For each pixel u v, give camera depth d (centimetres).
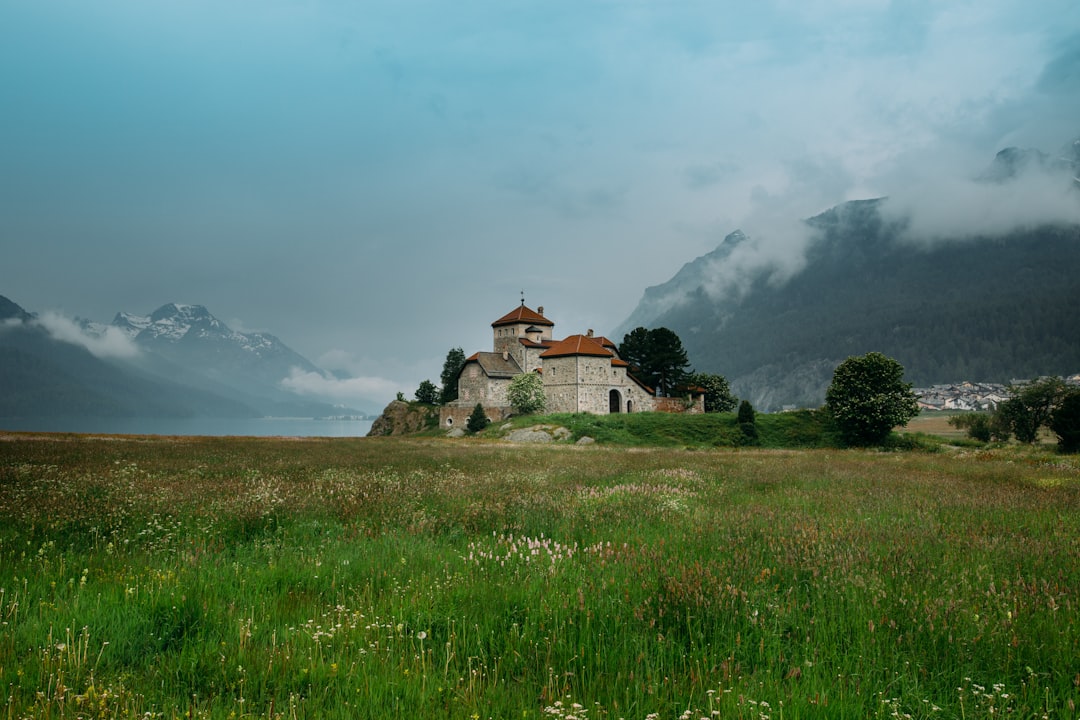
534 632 720
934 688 620
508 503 1658
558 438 7862
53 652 630
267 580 934
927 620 732
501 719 548
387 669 629
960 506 1725
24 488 1791
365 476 2411
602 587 856
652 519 1489
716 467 3162
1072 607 788
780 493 2069
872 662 658
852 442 7506
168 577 881
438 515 1516
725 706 557
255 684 602
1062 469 3244
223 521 1355
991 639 690
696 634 721
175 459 3262
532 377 9762
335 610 802
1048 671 643
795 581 913
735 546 1121
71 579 861
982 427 8531
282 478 2342
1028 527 1380
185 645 686
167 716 536
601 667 653
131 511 1408
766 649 696
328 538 1270
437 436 10225
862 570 941
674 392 11406
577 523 1412
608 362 10006
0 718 508
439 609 802
